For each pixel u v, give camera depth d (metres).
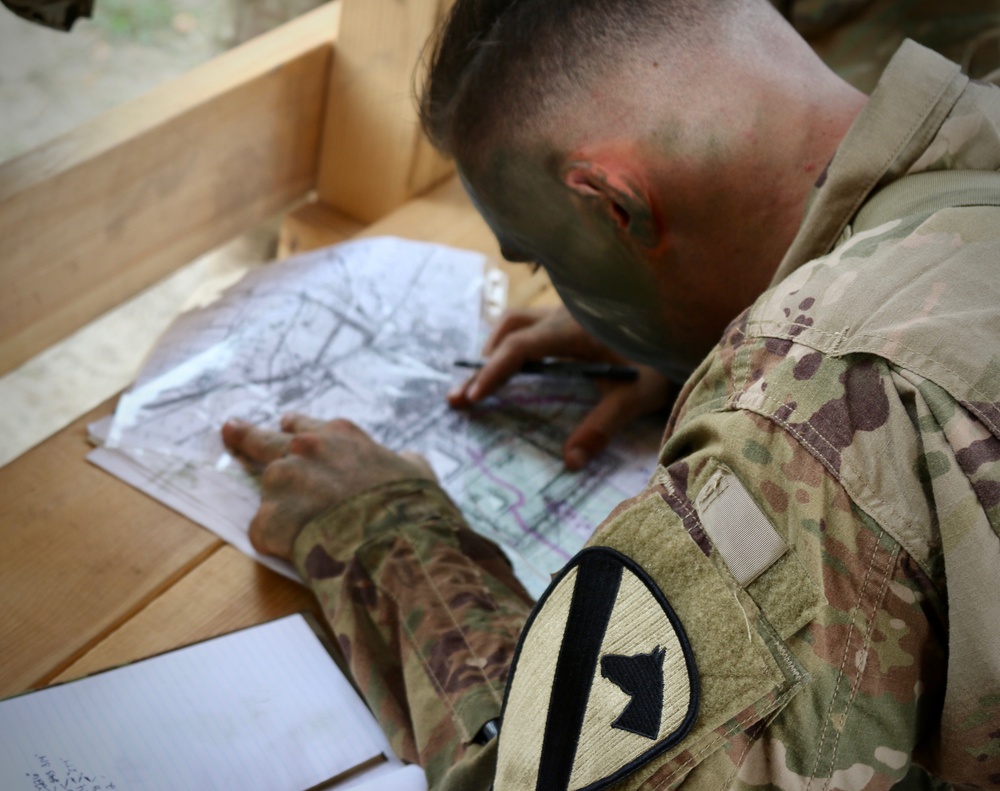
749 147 0.69
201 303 1.17
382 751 0.74
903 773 0.54
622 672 0.55
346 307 1.16
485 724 0.70
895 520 0.51
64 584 0.86
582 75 0.69
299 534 0.87
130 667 0.76
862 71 1.19
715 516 0.55
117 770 0.69
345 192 1.41
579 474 1.02
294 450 0.92
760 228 0.72
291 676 0.78
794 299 0.57
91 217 1.11
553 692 0.57
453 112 0.76
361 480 0.89
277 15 1.97
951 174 0.62
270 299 1.15
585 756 0.55
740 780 0.53
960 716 0.52
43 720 0.71
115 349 1.88
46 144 1.07
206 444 0.99
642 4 0.69
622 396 1.06
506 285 1.25
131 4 2.26
